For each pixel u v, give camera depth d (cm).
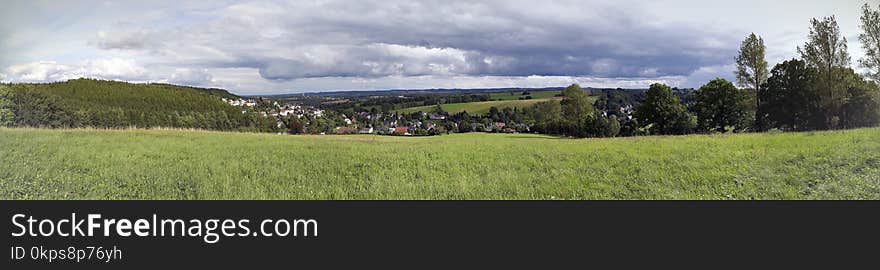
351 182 1620
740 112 5041
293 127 11075
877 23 3344
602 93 12712
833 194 1327
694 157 1861
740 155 1830
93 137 2445
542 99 14412
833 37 3812
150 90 10775
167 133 2936
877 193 1300
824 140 2078
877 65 3381
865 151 1692
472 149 2334
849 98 3866
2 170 1605
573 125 7706
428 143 2733
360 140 3170
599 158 1942
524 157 2042
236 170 1708
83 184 1509
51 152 1945
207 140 2602
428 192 1476
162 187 1481
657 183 1517
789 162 1661
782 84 4366
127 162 1811
